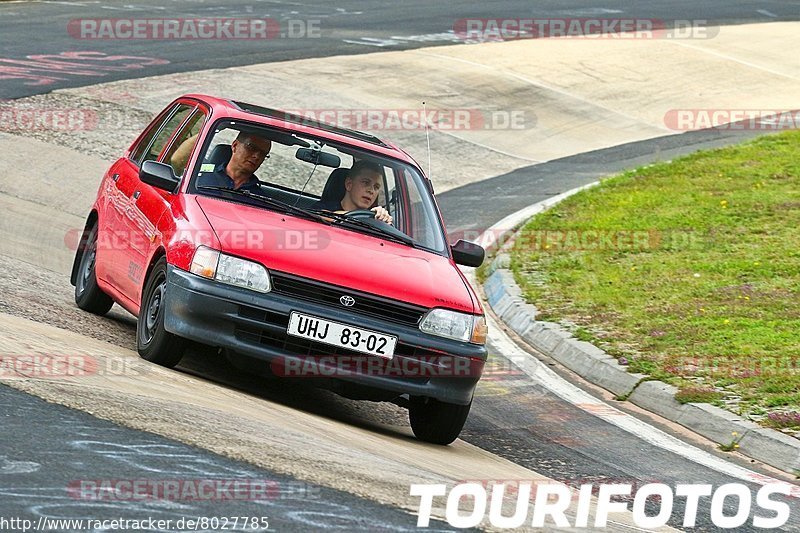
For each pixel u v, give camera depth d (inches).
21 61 2549.2
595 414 1068.5
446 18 3631.9
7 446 575.8
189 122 1022.4
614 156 2425.0
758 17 3927.2
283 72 2731.3
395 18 3590.1
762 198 1863.9
